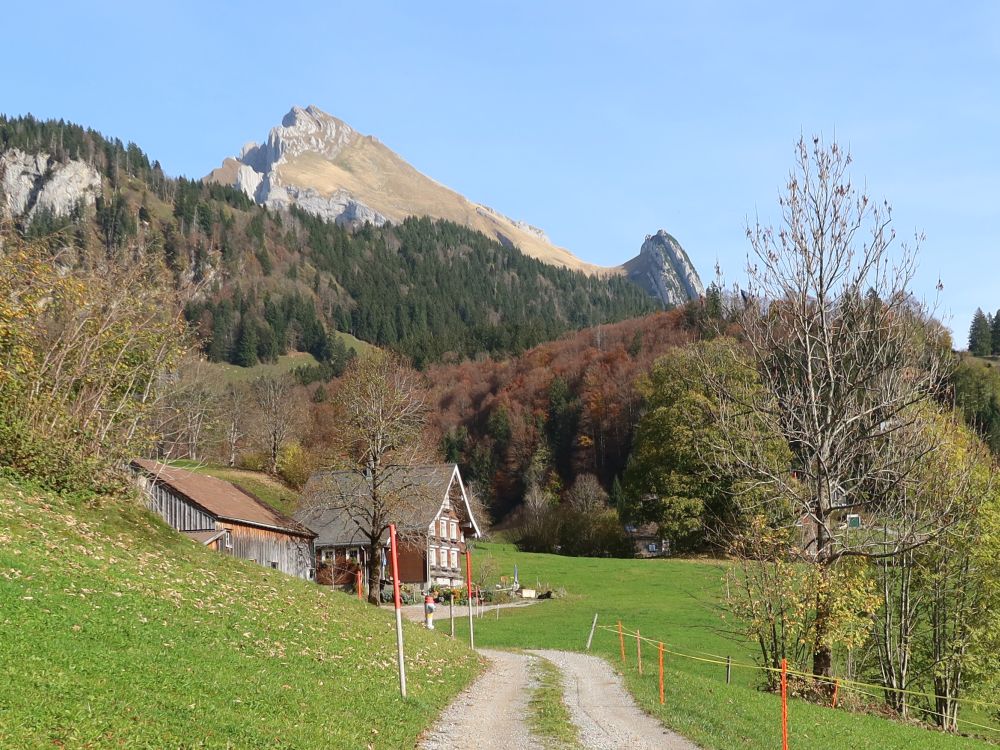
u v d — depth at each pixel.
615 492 122.06
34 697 12.08
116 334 33.75
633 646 45.16
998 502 35.00
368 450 51.44
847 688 32.56
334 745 14.53
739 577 33.12
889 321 32.25
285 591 28.53
